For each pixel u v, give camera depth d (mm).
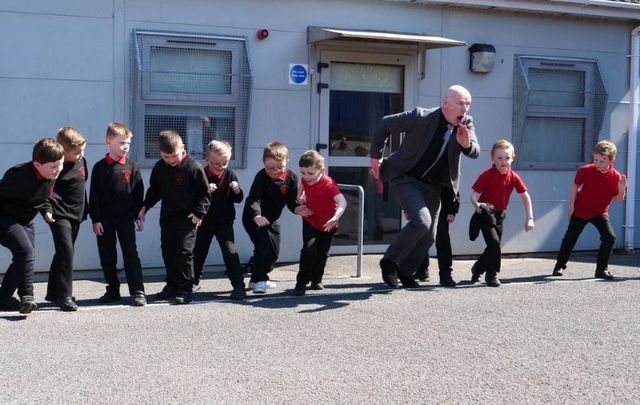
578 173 9820
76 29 9594
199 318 7844
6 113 9414
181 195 8289
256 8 10227
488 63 11117
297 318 7887
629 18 11719
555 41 11562
